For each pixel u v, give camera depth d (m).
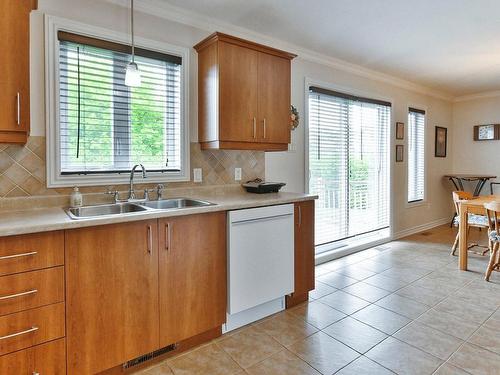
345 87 3.83
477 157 5.71
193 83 2.62
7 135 1.64
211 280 2.07
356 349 1.98
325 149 3.72
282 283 2.43
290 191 3.33
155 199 2.42
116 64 2.32
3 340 1.41
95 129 2.25
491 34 3.03
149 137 2.48
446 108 5.79
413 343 2.04
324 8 2.51
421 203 5.25
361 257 3.87
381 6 2.48
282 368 1.82
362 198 4.23
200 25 2.64
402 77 4.52
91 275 1.62
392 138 4.59
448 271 3.36
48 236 1.50
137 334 1.77
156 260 1.82
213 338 2.13
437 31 2.96
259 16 2.64
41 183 2.01
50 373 1.53
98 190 2.22
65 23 2.05
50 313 1.51
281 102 2.75
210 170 2.74
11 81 1.63
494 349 1.96
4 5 1.61
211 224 2.05
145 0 2.34
